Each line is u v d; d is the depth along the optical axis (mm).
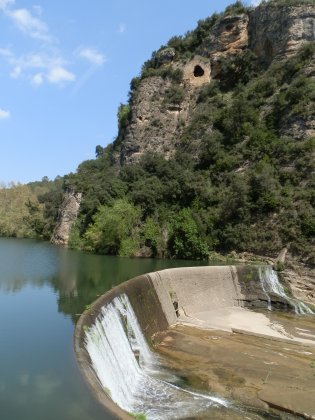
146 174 65562
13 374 14938
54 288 30312
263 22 76500
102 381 16297
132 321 24516
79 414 12453
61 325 21000
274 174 52344
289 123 57312
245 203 50625
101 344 18766
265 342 27906
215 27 84125
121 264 45531
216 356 24812
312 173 49781
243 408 18453
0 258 48125
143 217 58781
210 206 55969
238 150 60750
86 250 59219
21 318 22188
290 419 17828
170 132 75938
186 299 34500
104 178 72062
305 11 70750
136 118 76938
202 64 81875
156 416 17188
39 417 12227
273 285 41094
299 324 33219
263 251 46969
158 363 23344
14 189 108625
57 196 95125
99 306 20953
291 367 23641
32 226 93812
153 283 30500
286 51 70562
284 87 63438
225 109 67812
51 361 16125
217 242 51750
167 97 78875
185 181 59156
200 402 18750
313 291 40312
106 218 55500
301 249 43375
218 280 37781
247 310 37188
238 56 78562
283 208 48094
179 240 52188
